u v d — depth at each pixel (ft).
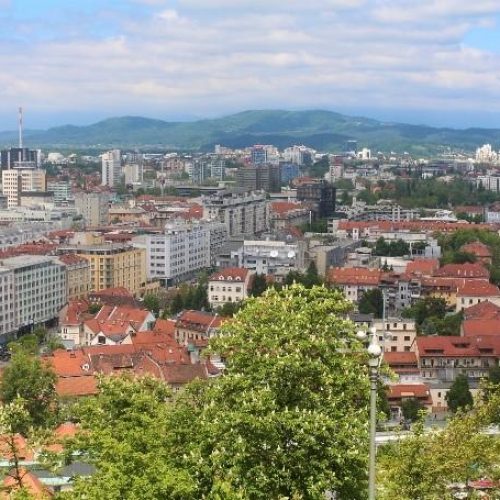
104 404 380.78
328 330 367.66
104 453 315.99
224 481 293.64
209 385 383.65
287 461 315.78
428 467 324.19
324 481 308.40
